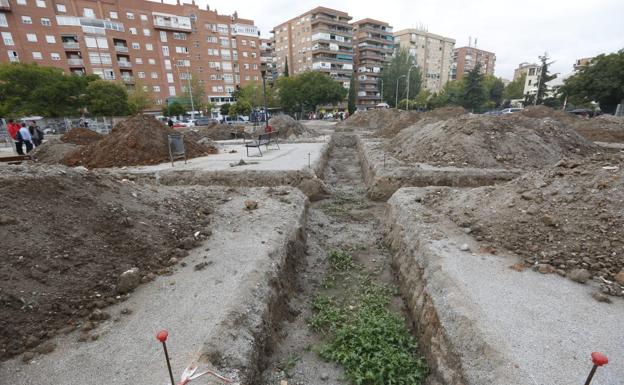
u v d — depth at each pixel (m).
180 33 51.12
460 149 10.33
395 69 64.56
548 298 3.34
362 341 3.62
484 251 4.39
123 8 45.25
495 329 2.87
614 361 2.51
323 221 7.57
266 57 70.88
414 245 5.00
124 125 11.48
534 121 12.34
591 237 4.10
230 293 3.55
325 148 15.02
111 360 2.64
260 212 6.15
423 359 3.38
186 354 2.69
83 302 3.32
